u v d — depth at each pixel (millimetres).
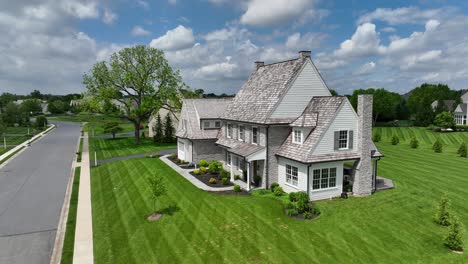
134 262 15070
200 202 22484
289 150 24531
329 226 18328
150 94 55750
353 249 15664
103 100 52938
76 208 23109
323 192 23188
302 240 16641
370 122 23750
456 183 27453
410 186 26516
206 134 35688
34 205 24156
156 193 20891
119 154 46688
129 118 55750
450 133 72750
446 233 17375
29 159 43500
